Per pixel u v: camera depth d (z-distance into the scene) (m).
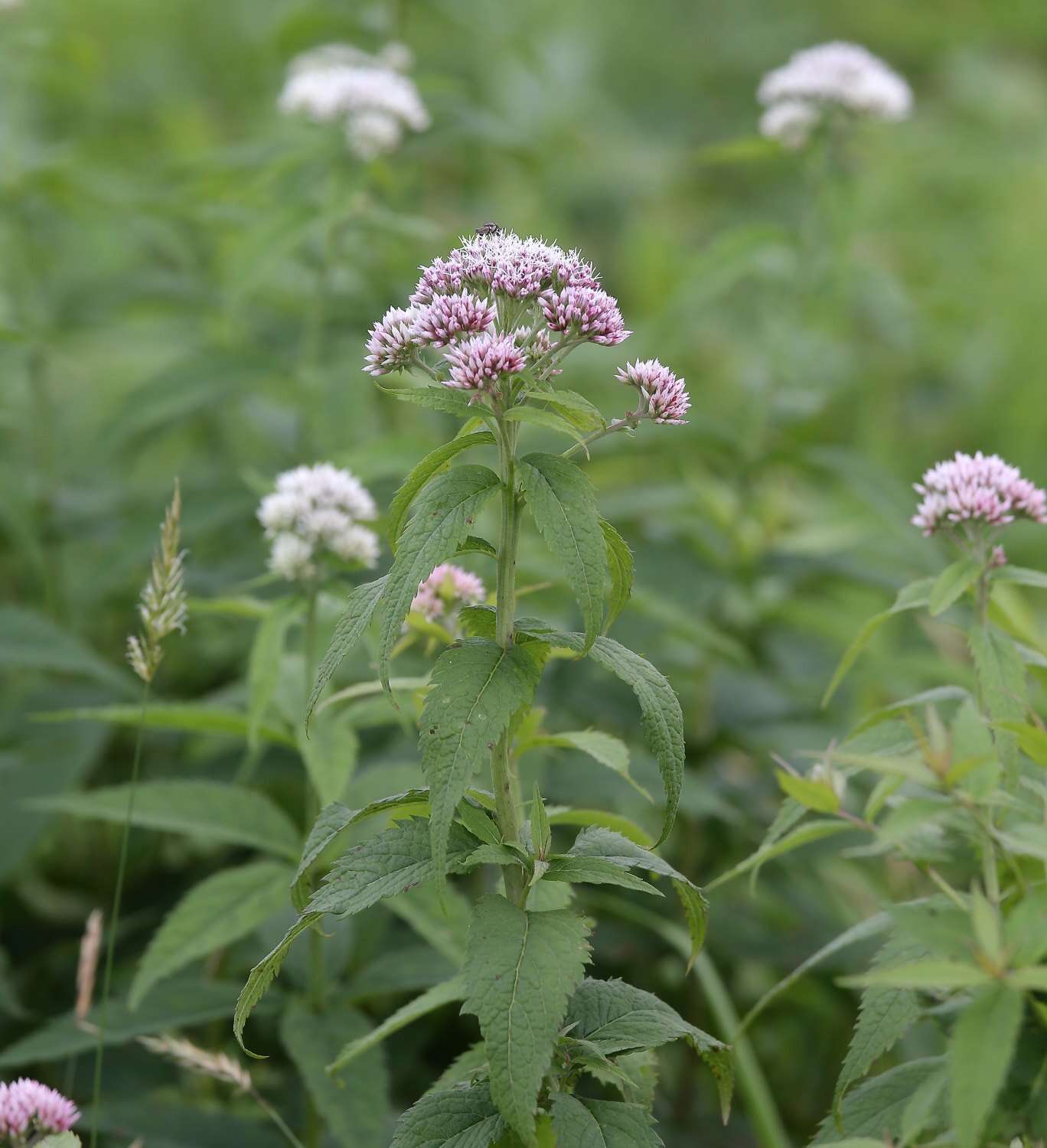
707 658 6.37
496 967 2.70
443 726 2.75
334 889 2.91
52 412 8.00
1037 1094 2.69
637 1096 3.25
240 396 7.04
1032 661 3.26
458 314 3.00
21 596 7.31
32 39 7.36
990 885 2.81
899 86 6.54
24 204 7.26
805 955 5.62
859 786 6.09
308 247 6.66
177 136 9.91
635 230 12.34
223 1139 4.36
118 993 5.22
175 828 4.38
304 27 7.71
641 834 3.57
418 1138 2.94
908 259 11.27
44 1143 3.13
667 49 17.03
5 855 5.28
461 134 7.13
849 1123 3.05
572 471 2.85
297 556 4.26
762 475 6.93
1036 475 10.16
